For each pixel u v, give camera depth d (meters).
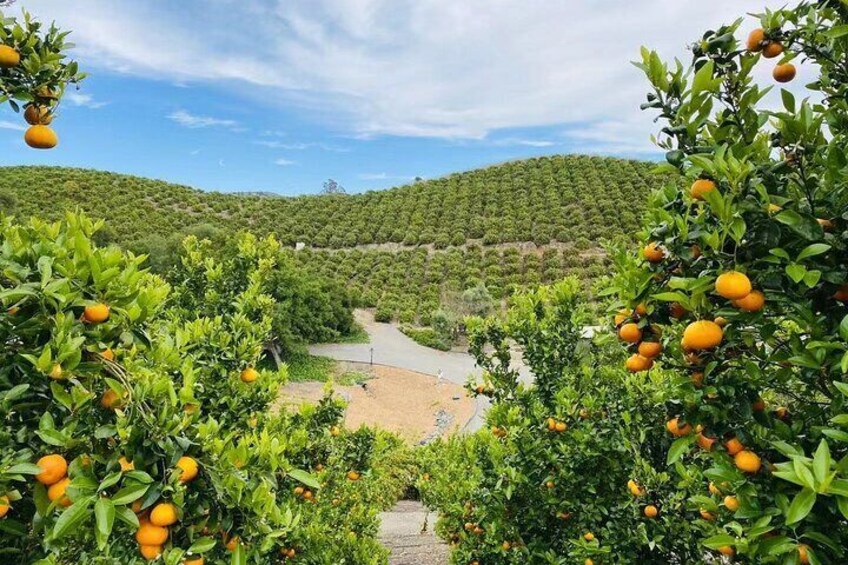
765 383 1.87
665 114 1.80
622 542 3.48
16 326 1.52
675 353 1.79
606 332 2.40
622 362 4.36
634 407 3.60
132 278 1.83
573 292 4.16
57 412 1.58
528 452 3.68
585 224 39.41
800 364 1.55
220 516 1.71
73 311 1.62
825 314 1.57
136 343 2.13
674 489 3.36
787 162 1.58
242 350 3.50
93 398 1.63
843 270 1.48
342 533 4.64
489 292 32.94
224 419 3.24
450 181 54.94
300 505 3.75
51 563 1.56
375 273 37.69
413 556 6.57
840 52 1.85
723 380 1.66
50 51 2.04
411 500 11.71
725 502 1.78
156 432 1.55
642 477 3.38
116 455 1.48
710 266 1.56
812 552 1.44
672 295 1.53
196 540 1.62
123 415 1.61
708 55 1.79
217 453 1.79
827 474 1.24
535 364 4.25
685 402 1.76
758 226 1.43
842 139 1.78
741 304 1.45
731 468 1.66
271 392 3.68
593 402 3.70
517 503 4.01
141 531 1.51
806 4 1.76
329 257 41.03
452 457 6.83
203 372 3.37
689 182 1.73
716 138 1.79
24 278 1.54
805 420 1.78
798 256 1.42
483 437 4.68
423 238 42.34
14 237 1.73
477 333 4.46
